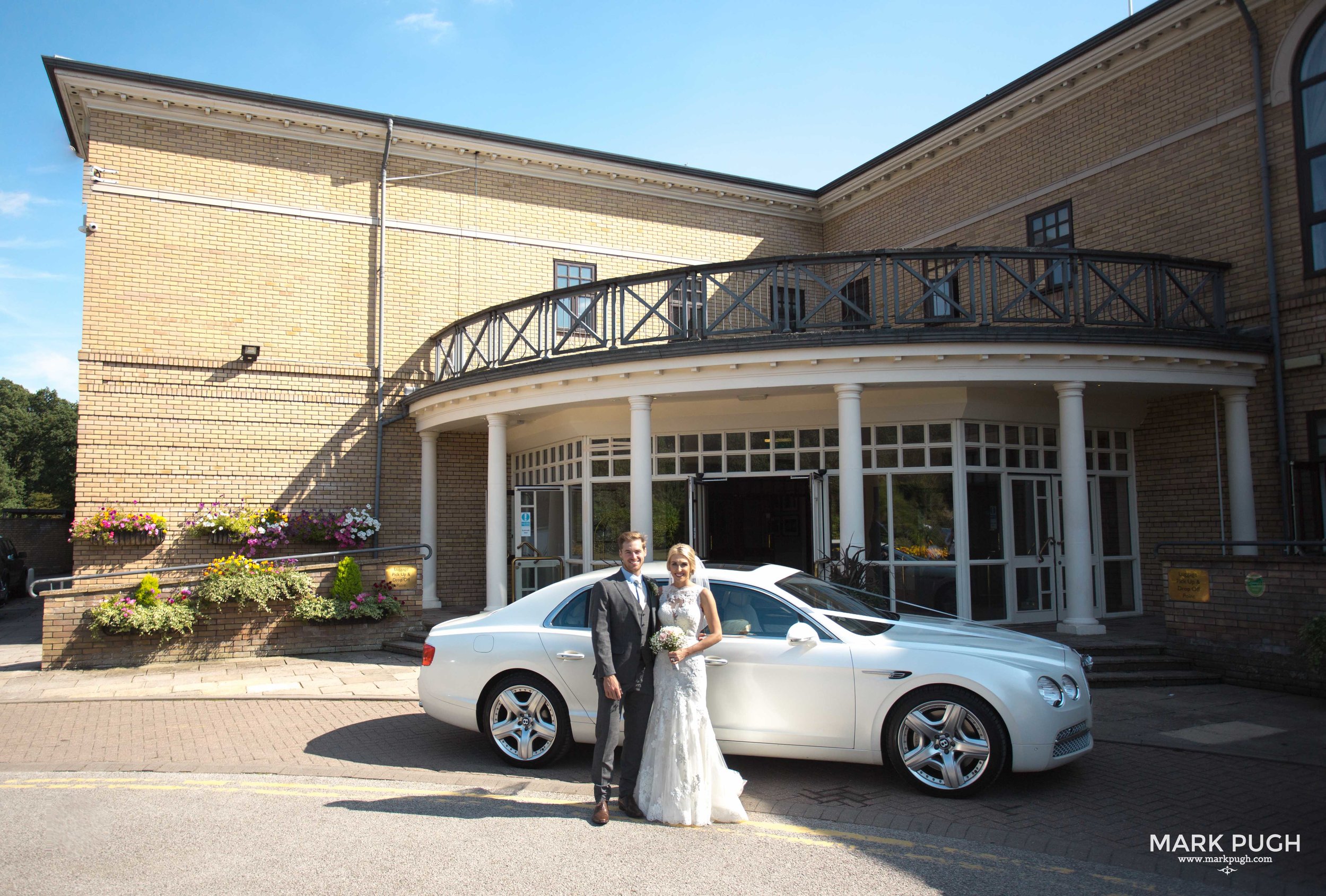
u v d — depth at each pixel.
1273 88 12.09
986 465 12.30
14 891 4.47
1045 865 4.76
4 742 7.77
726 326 18.80
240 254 15.23
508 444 16.22
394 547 13.27
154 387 14.55
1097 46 14.21
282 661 11.91
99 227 14.42
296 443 15.30
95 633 11.41
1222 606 9.62
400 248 16.36
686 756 5.39
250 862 4.83
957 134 16.80
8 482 47.16
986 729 5.72
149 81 14.53
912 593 12.18
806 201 19.94
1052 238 15.23
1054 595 12.72
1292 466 11.55
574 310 17.59
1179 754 6.94
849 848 4.99
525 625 6.79
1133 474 13.66
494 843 5.10
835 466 12.68
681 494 13.41
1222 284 12.34
